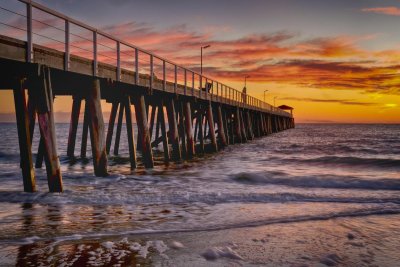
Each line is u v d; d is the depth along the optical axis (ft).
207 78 73.05
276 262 16.05
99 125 36.55
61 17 29.35
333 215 25.08
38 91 27.81
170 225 21.74
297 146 115.96
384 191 36.19
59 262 15.35
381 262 16.37
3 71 28.68
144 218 23.39
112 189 33.19
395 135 252.62
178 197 30.27
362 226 22.35
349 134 271.28
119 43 39.09
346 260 16.55
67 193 29.58
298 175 46.24
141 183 37.73
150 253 16.62
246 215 24.77
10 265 14.97
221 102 84.74
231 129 101.45
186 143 65.51
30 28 26.14
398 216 25.00
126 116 45.37
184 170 50.72
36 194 28.27
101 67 35.73
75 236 19.02
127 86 43.83
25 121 27.63
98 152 37.17
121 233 19.77
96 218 23.07
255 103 135.13
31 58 26.27
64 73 32.27
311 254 17.16
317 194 33.06
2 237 18.70
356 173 51.55
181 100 64.64
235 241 18.89
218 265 15.46
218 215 24.66
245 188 37.24
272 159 70.49
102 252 16.61
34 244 17.63
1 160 65.41
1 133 259.60
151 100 57.98
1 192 28.76
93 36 34.45
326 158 69.77
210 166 57.16
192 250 17.21
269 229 21.36
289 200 30.45
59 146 114.83
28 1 25.84
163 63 50.80
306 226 22.18
